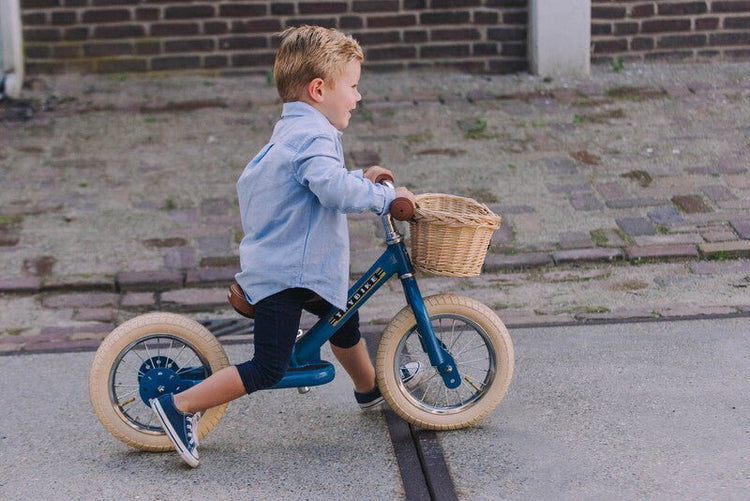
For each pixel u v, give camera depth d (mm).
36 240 5879
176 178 6711
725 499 3316
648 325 4770
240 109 7855
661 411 3936
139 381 3664
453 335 4531
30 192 6508
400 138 7242
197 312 5230
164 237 5930
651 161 6746
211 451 3754
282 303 3445
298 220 3400
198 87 8266
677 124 7332
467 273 3555
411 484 3486
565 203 6203
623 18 8414
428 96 8047
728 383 4156
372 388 3941
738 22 8430
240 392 3516
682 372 4270
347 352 3850
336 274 3461
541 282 5375
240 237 5926
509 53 8484
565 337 4668
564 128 7352
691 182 6410
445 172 6664
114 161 6977
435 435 3803
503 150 7008
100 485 3531
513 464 3576
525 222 5973
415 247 3586
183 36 8359
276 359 3494
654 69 8391
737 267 5426
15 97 8062
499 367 3783
